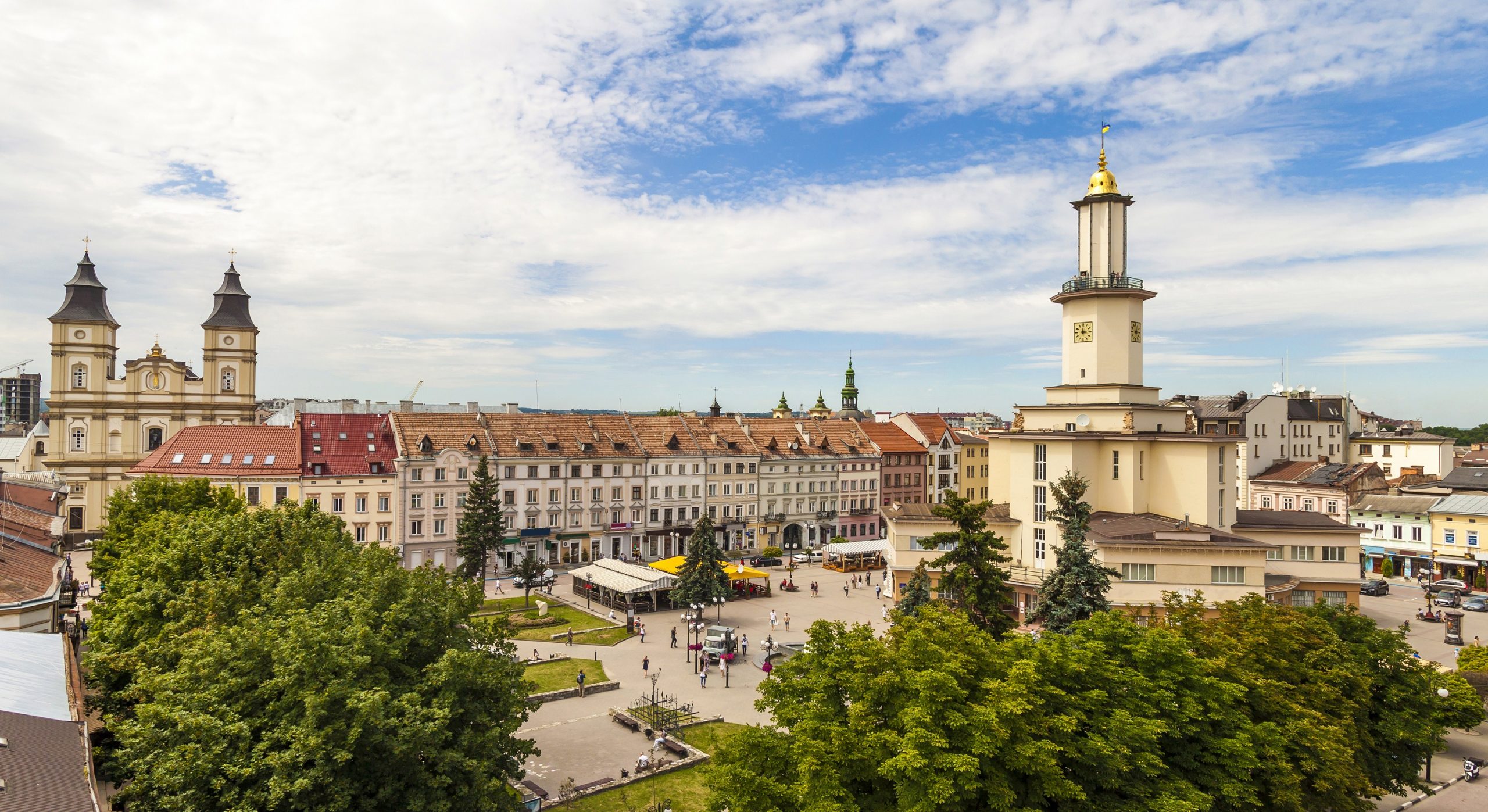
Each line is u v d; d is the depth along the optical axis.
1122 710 26.72
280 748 25.02
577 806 37.50
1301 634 35.44
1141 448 70.69
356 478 91.19
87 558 96.88
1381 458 126.75
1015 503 74.94
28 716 23.56
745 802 24.58
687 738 46.28
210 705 25.39
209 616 31.03
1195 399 139.25
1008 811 22.84
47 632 36.69
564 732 47.00
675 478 110.69
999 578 45.59
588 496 104.00
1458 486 100.88
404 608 30.67
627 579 78.38
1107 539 61.72
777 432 124.62
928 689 24.73
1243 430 121.62
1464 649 53.78
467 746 28.28
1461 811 39.78
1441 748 39.34
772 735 27.08
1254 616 36.53
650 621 74.81
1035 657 28.94
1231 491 71.06
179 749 23.86
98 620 38.41
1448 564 94.50
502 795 29.34
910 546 79.06
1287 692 32.50
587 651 64.62
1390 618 77.62
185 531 39.28
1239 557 59.56
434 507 94.38
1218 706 28.45
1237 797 26.69
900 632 30.42
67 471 107.25
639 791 39.25
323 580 34.34
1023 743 24.05
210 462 89.62
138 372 111.44
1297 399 131.88
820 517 124.00
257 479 87.94
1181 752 28.03
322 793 24.44
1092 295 72.69
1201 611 36.88
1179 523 66.19
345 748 24.31
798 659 29.53
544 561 100.62
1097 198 72.62
